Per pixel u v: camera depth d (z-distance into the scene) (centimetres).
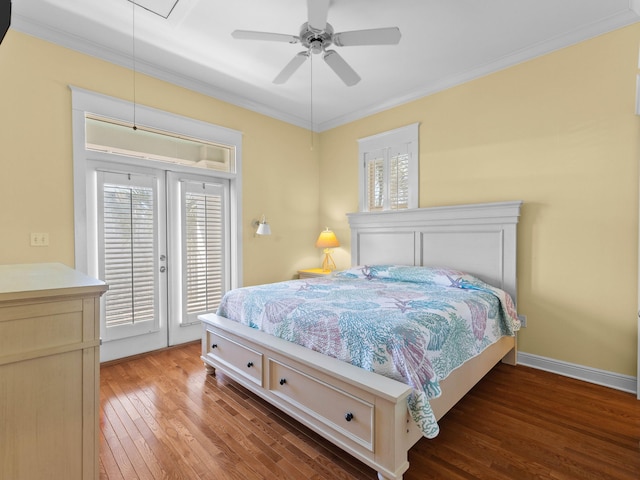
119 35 261
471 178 317
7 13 90
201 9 231
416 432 156
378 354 160
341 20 243
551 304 271
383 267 335
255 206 394
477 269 303
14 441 90
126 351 301
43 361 94
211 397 230
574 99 258
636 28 232
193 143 348
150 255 313
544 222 273
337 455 170
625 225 238
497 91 300
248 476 156
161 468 161
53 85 255
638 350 224
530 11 233
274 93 366
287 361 191
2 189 234
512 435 185
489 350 239
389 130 383
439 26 249
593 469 157
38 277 116
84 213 270
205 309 354
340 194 441
